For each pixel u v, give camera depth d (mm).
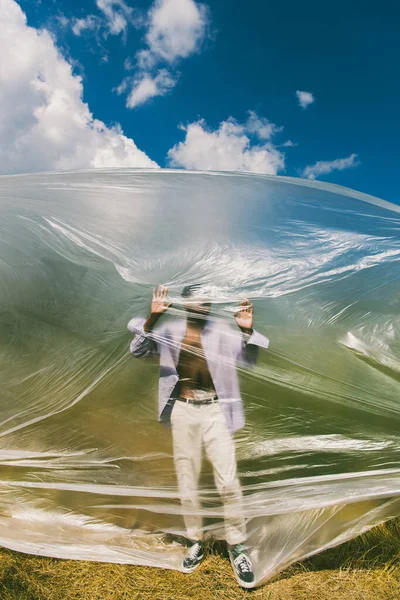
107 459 2488
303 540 2293
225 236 2754
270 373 2422
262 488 2363
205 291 2498
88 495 2482
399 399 2434
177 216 2908
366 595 2098
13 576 2184
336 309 2535
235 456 2375
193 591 2129
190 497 2311
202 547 2328
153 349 2432
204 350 2365
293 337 2469
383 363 2459
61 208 2990
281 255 2668
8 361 2613
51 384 2586
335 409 2428
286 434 2414
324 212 3061
